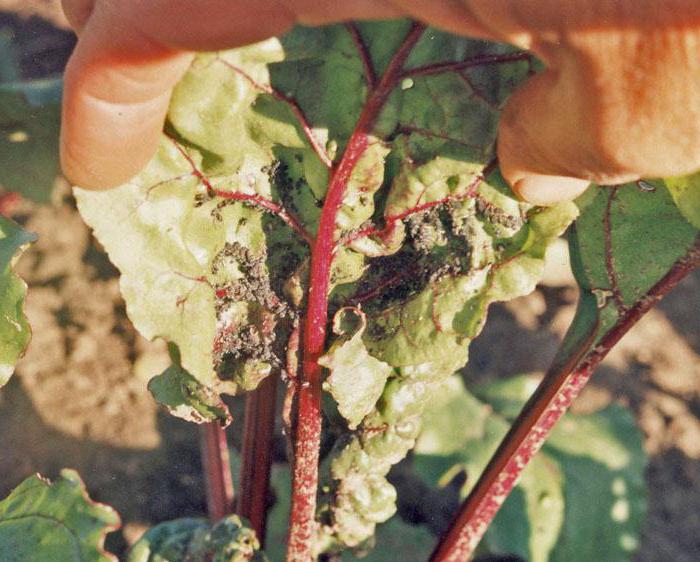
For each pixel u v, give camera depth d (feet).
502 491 1.05
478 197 0.87
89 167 0.72
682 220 0.93
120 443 1.57
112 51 0.65
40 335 1.63
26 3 2.07
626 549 1.36
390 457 0.96
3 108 1.22
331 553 1.08
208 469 1.23
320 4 0.61
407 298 0.90
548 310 1.77
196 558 1.02
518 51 0.83
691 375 1.73
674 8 0.55
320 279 0.88
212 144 0.81
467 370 1.69
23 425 1.55
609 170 0.64
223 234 0.87
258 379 0.91
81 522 0.96
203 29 0.63
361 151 0.86
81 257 1.70
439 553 1.08
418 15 0.58
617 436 1.44
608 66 0.57
